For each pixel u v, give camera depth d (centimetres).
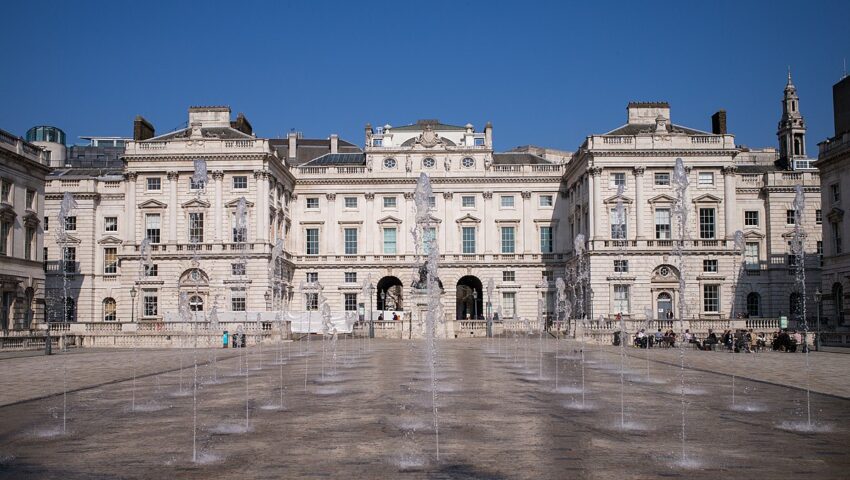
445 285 10181
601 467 1716
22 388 3250
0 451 1922
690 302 8819
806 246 9569
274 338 7669
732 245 8844
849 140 7125
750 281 9581
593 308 8788
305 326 8631
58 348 6762
